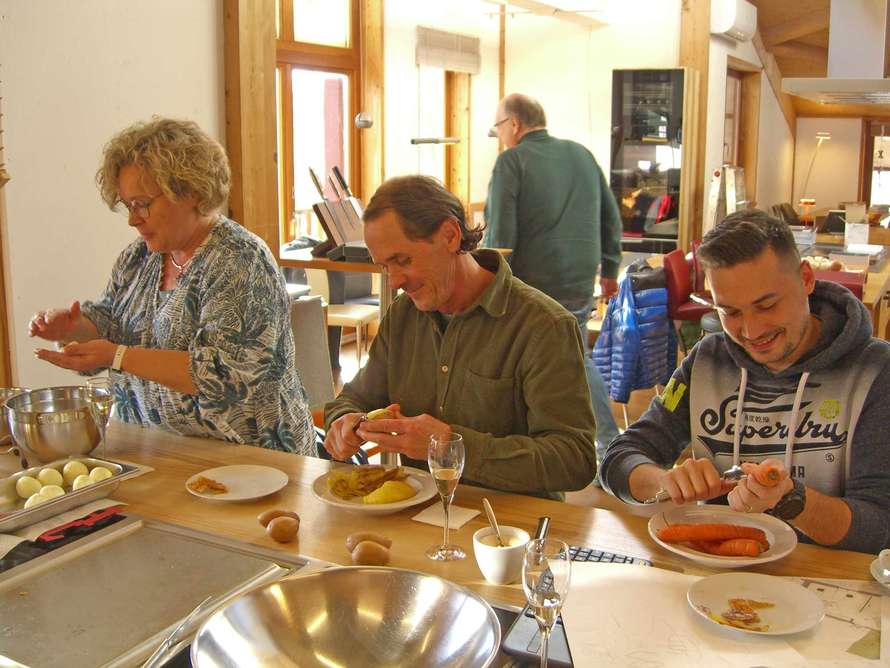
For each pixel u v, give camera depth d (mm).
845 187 9922
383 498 1572
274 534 1438
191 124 2064
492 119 7949
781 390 1663
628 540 1456
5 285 2709
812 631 1159
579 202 4023
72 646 1115
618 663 1085
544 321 1753
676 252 4711
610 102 7664
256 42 3576
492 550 1278
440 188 1713
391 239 1672
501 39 7934
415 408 1936
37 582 1288
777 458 1657
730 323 1568
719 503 1732
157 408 2133
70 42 2896
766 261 1481
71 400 1934
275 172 3742
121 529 1459
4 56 2699
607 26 7602
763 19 8430
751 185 8844
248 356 2016
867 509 1452
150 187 1984
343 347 6453
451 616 1115
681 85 6840
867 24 4215
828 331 1604
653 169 7031
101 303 2314
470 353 1823
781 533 1451
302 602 1135
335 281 5492
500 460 1662
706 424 1745
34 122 2811
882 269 4738
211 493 1645
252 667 1049
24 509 1470
